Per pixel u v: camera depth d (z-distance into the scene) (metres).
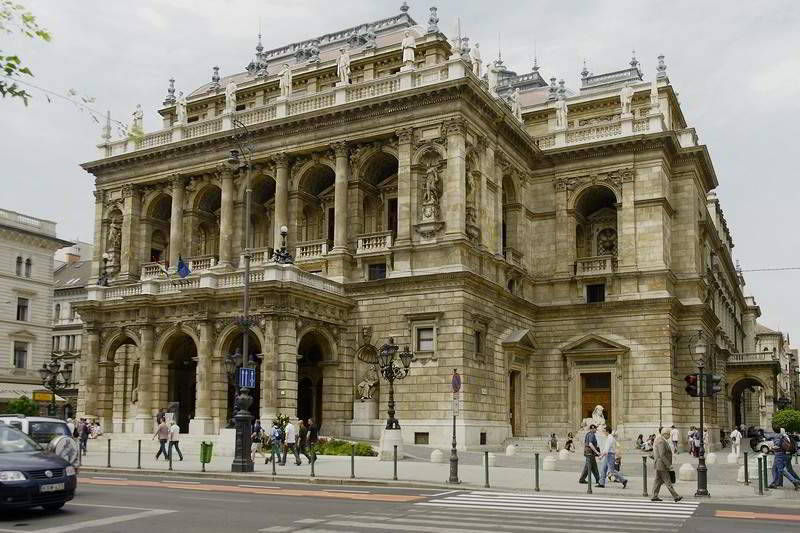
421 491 29.73
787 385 184.75
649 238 62.00
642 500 27.98
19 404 75.62
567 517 22.36
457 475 34.50
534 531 19.30
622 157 63.84
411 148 57.19
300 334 52.94
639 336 60.97
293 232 62.09
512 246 64.19
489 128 60.03
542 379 64.19
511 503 25.78
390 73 68.56
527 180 66.50
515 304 61.38
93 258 70.94
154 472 36.53
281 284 51.59
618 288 62.53
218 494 26.91
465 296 53.78
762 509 25.36
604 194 66.69
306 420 58.75
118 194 70.75
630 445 58.25
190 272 64.81
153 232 71.06
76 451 26.56
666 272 60.75
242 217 64.88
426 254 55.50
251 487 29.95
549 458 40.50
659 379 59.66
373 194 62.22
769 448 40.56
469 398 53.09
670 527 20.50
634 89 71.94
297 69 72.25
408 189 56.66
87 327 60.56
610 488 32.19
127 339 60.25
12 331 85.94
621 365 60.88
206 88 83.88
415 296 55.16
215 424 53.66
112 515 21.19
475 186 57.84
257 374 58.66
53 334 105.69
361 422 55.22
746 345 149.50
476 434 53.28
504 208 65.00
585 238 68.56
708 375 32.00
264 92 74.75
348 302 57.25
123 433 58.38
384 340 55.97
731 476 39.53
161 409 56.81
